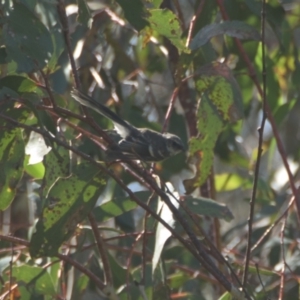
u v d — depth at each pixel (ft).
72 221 25.22
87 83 40.42
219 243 33.63
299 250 39.04
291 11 45.57
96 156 34.81
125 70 42.19
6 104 25.50
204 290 38.86
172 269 36.22
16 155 26.40
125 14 26.32
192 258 36.11
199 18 32.30
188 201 27.53
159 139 27.89
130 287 29.68
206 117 29.53
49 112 26.55
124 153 26.40
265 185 39.47
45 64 24.50
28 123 29.45
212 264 23.08
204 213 27.17
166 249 36.17
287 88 41.70
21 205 38.88
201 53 32.42
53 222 25.04
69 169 26.11
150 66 42.80
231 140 41.06
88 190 25.14
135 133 27.66
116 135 27.99
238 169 50.57
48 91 24.49
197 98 40.11
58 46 27.02
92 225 26.13
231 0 35.40
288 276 36.19
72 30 36.37
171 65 36.52
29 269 28.68
